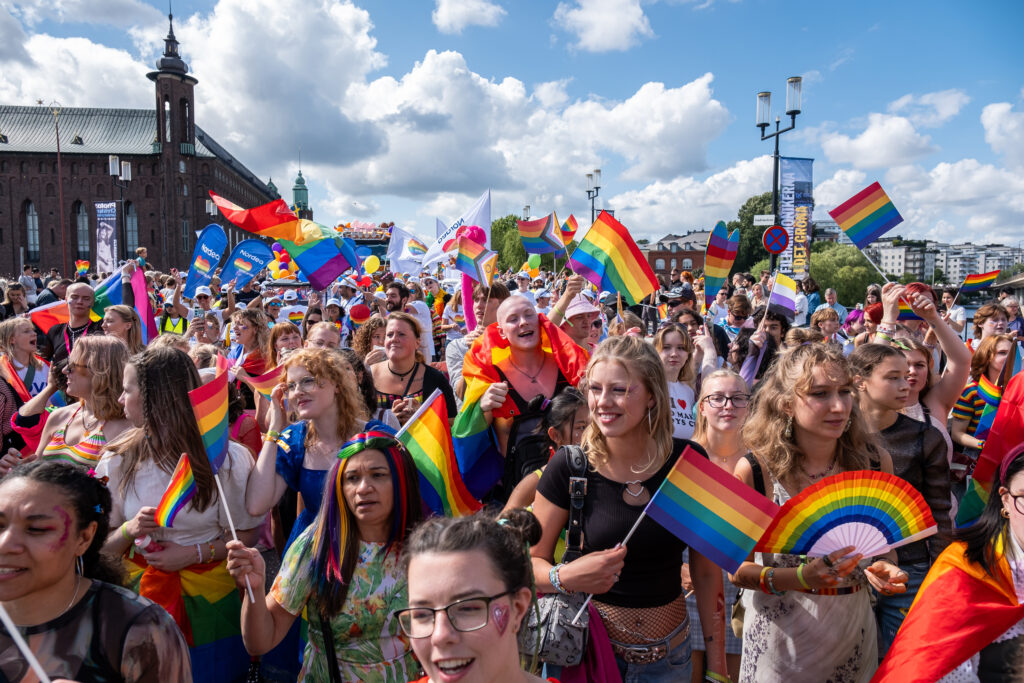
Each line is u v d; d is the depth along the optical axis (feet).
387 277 52.31
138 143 273.54
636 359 7.41
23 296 32.27
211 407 8.18
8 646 5.43
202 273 28.02
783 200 43.14
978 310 21.94
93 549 5.97
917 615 6.85
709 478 7.05
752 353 20.01
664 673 7.51
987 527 6.66
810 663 7.71
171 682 5.69
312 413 10.08
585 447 7.93
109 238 96.07
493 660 4.62
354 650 7.64
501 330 12.81
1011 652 6.56
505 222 253.24
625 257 16.55
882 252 329.52
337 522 7.73
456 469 9.88
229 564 7.17
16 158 261.85
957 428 14.60
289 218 22.57
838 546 7.14
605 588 6.79
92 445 11.30
